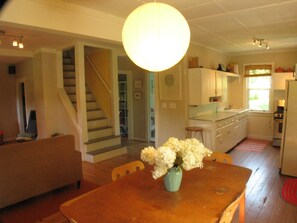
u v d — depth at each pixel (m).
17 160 2.92
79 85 4.91
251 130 6.97
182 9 3.13
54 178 3.29
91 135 5.25
